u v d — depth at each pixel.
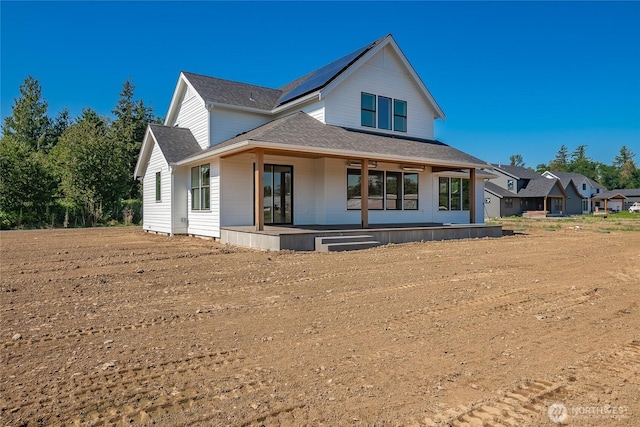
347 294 6.41
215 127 16.03
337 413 2.90
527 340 4.44
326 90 15.21
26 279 7.44
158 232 17.64
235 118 16.56
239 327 4.80
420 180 18.42
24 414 2.84
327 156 14.31
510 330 4.77
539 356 4.00
